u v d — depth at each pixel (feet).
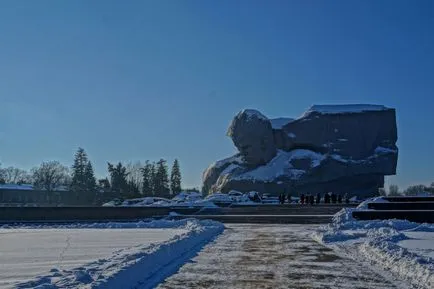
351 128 298.97
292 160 292.81
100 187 318.65
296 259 47.57
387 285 33.53
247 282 34.47
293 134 304.30
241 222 119.85
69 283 28.96
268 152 299.58
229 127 312.09
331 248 57.93
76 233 83.51
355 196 273.13
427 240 62.49
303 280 35.40
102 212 134.72
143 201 211.41
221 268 41.29
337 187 293.02
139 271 36.37
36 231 91.35
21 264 41.45
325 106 312.50
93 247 56.49
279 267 41.98
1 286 29.35
